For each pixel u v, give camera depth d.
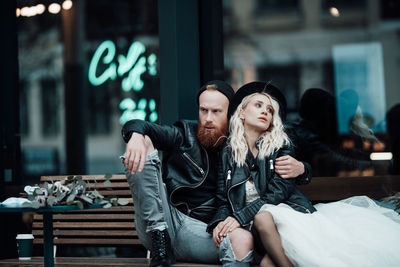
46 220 3.32
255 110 3.35
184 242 3.29
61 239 4.22
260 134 3.39
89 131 10.55
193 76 4.25
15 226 4.75
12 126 4.93
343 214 3.15
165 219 3.29
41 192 3.16
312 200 4.20
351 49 10.02
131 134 3.16
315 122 4.83
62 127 11.50
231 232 3.05
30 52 9.66
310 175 3.35
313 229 2.93
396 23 9.76
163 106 4.19
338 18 10.15
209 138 3.40
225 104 3.42
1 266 3.75
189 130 3.48
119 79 6.68
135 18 6.85
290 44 10.61
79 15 9.45
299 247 2.85
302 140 4.79
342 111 4.85
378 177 4.10
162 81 4.20
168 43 4.18
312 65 10.38
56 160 11.38
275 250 2.92
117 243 4.10
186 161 3.41
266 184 3.23
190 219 3.36
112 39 7.14
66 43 9.66
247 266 3.03
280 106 3.47
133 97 6.32
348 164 4.75
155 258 3.16
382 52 9.73
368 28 9.91
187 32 4.23
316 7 10.40
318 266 2.82
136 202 3.23
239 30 10.85
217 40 4.37
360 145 4.78
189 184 3.38
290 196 3.26
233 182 3.23
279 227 2.94
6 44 5.00
